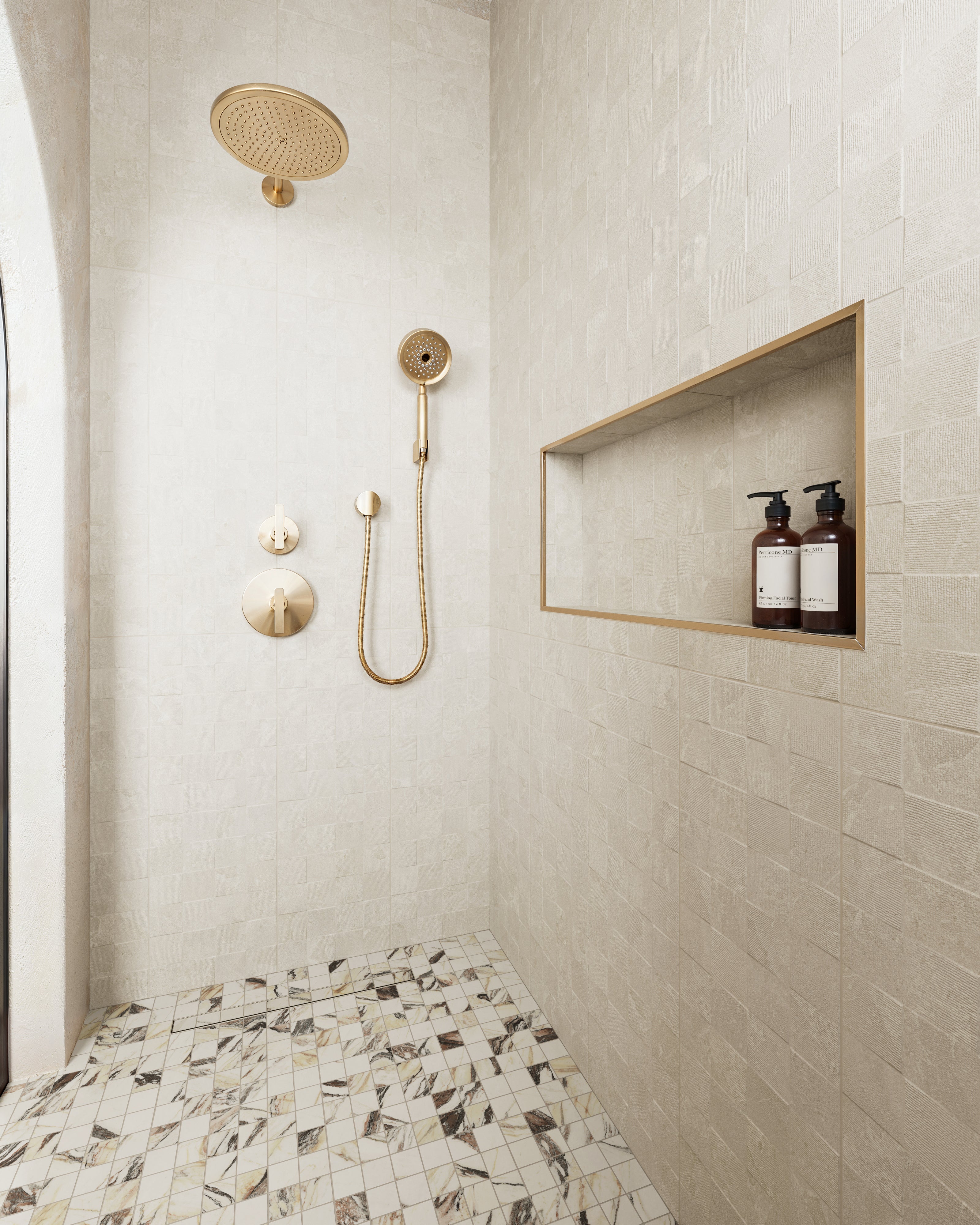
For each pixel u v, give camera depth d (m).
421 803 1.94
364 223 1.82
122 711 1.65
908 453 0.68
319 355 1.79
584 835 1.42
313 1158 1.22
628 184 1.21
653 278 1.13
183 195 1.66
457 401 1.93
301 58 1.75
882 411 0.71
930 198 0.65
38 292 1.36
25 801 1.41
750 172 0.90
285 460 1.76
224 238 1.70
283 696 1.78
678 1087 1.10
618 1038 1.29
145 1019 1.61
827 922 0.79
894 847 0.70
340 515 1.82
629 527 1.44
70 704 1.45
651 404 1.15
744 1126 0.94
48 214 1.33
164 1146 1.25
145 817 1.68
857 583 0.75
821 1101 0.80
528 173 1.67
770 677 0.88
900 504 0.69
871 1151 0.73
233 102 1.26
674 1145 1.11
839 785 0.77
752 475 1.08
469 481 1.95
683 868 1.08
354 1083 1.40
